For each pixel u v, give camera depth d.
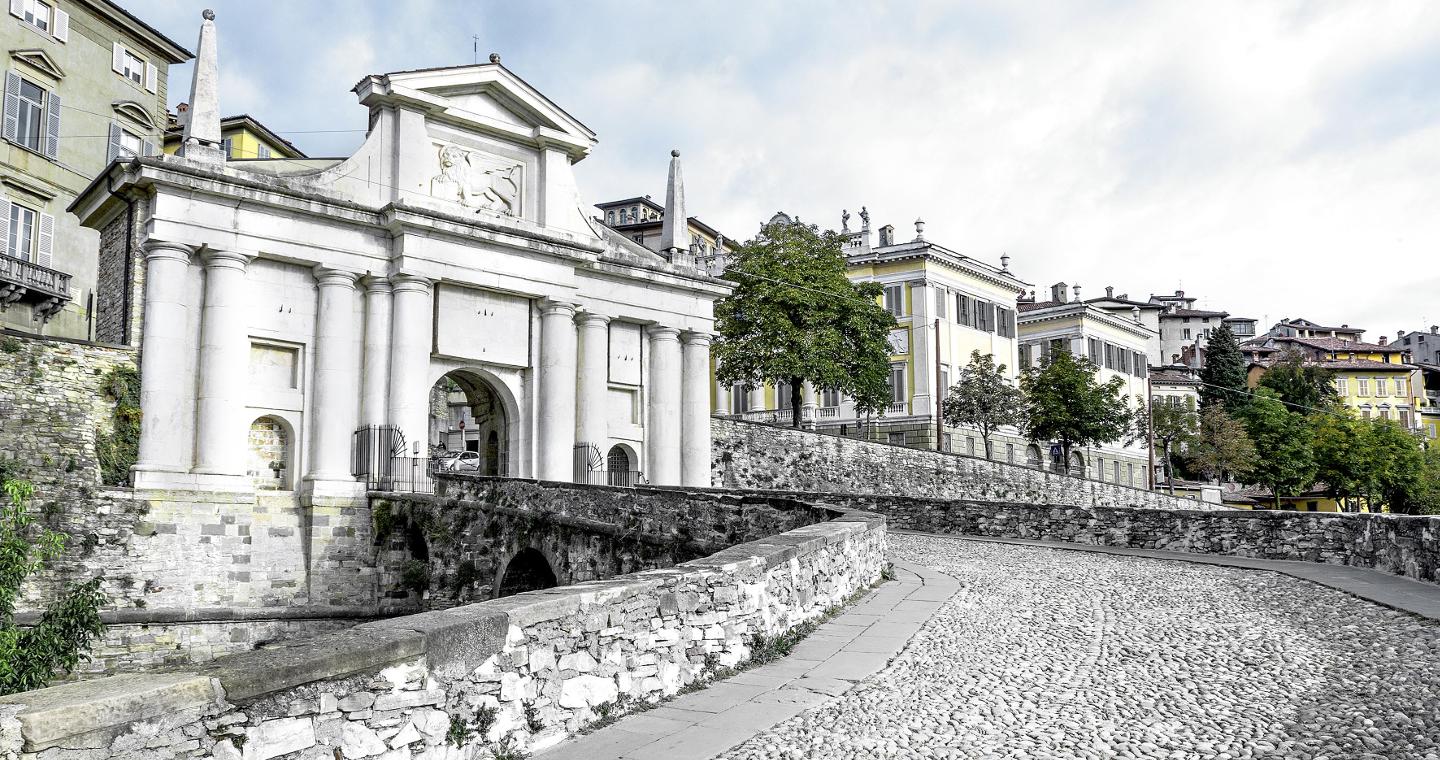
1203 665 10.65
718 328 50.50
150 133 44.88
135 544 27.02
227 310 29.56
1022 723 8.38
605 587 8.76
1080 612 14.22
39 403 26.47
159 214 28.59
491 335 35.03
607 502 21.59
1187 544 22.95
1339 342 122.25
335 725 6.32
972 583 17.17
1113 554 22.50
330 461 31.03
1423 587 15.58
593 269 38.09
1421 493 78.00
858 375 51.00
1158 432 70.88
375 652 6.57
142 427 27.97
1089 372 60.78
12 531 15.66
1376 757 7.29
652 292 40.34
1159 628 12.94
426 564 28.56
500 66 35.34
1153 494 55.88
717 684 9.73
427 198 33.94
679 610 9.61
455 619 7.28
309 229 31.38
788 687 9.60
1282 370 92.69
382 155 33.41
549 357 36.06
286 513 30.00
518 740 7.53
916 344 62.81
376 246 32.72
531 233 35.06
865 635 12.16
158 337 28.39
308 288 31.81
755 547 12.07
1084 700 9.15
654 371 40.59
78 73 41.06
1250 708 8.81
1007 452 66.56
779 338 48.69
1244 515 21.92
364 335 32.53
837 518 16.67
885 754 7.54
